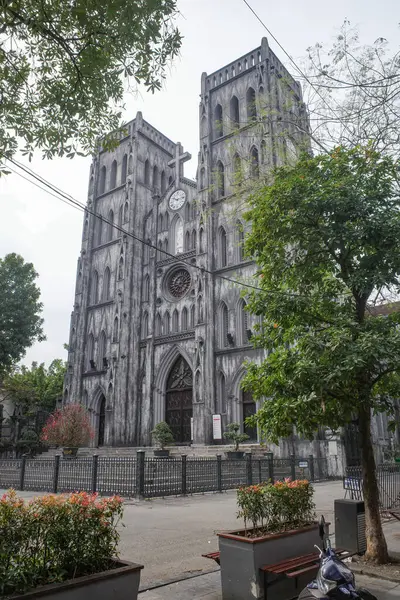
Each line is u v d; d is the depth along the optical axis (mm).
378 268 8914
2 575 4254
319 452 28891
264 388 9422
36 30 7922
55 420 34625
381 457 36000
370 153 9727
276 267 10203
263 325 10648
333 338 8078
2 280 41062
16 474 23188
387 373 9133
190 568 8680
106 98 9305
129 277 42562
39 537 4816
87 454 35875
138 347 41094
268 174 17984
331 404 8961
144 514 14617
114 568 5137
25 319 40844
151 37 8242
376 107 10500
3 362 40281
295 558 6758
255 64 41531
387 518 13836
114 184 50250
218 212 38562
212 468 21141
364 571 8016
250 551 6422
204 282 36719
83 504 5250
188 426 36438
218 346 35344
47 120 9555
